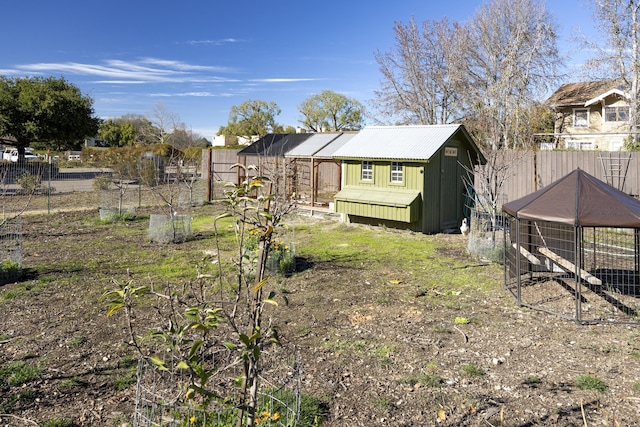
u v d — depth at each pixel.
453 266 9.18
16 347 5.11
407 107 34.62
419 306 6.75
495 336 5.60
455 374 4.60
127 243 11.35
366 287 7.71
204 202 19.73
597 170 17.77
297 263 9.34
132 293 2.68
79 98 35.34
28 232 12.62
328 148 17.53
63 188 25.08
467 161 14.59
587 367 4.73
